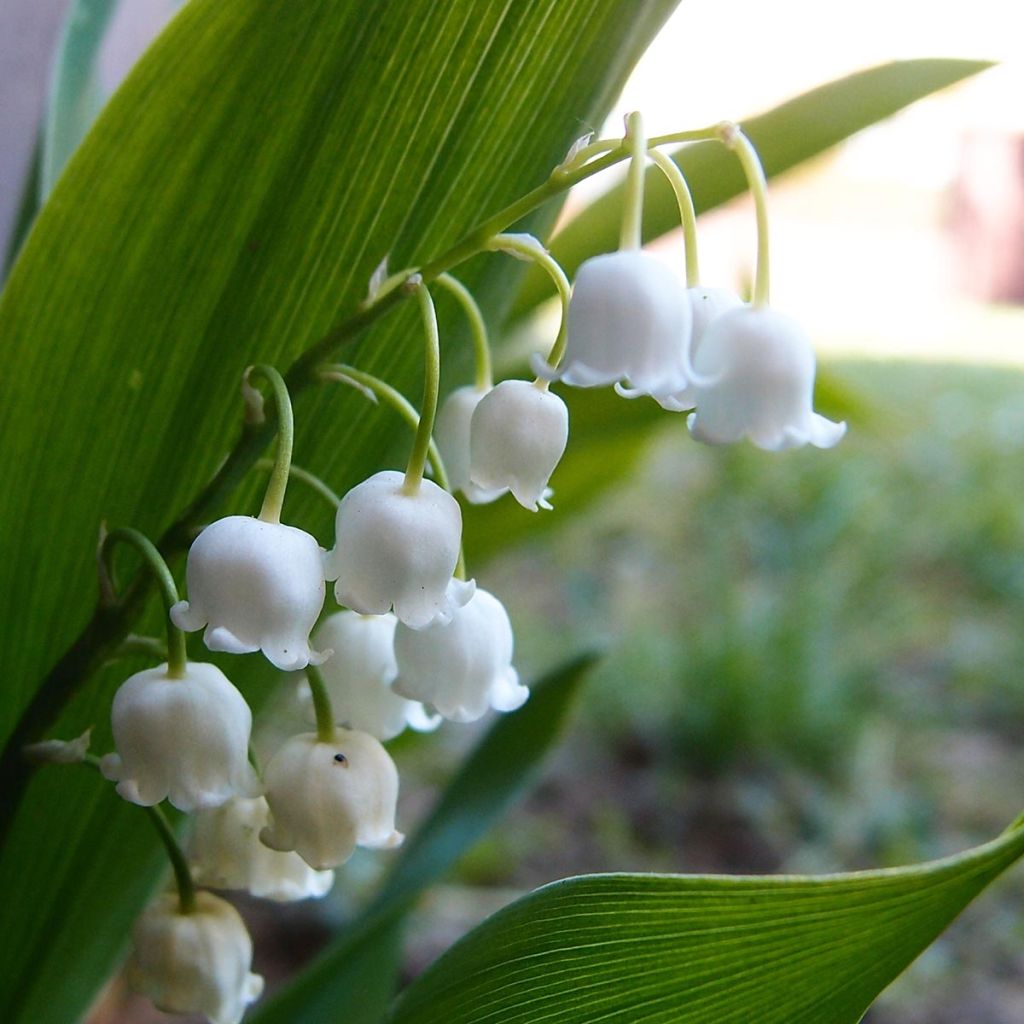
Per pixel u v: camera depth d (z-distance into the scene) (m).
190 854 0.14
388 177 0.14
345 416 0.15
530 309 0.19
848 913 0.12
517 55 0.14
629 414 0.20
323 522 0.15
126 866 0.16
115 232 0.14
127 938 0.17
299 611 0.12
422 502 0.13
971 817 0.39
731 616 0.43
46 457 0.14
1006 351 1.04
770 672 0.42
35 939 0.16
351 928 0.17
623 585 0.55
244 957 0.14
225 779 0.13
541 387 0.13
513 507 0.21
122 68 0.27
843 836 0.38
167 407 0.15
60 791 0.15
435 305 0.15
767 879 0.12
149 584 0.14
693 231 0.13
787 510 0.59
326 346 0.13
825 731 0.41
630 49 0.15
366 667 0.14
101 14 0.18
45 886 0.16
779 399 0.12
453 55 0.14
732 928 0.12
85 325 0.14
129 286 0.14
